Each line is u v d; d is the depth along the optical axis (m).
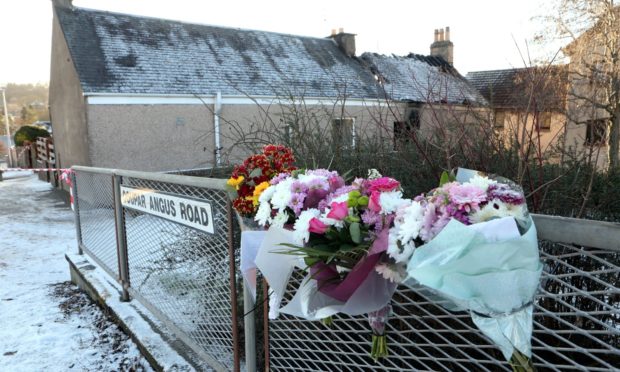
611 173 2.90
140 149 11.51
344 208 1.41
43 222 9.64
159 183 3.28
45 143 17.80
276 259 1.75
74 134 12.41
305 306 1.60
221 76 13.00
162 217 3.13
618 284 1.40
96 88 10.84
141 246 3.66
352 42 17.38
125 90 11.13
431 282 1.10
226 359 2.65
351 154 3.42
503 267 1.08
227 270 2.53
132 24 13.37
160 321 3.59
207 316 2.81
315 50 16.77
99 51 11.91
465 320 1.60
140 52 12.54
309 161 3.28
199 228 2.65
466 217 1.17
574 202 2.59
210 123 12.40
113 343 3.51
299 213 1.63
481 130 2.97
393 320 1.76
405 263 1.32
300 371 2.23
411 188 2.86
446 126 3.04
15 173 23.47
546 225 1.19
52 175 16.34
